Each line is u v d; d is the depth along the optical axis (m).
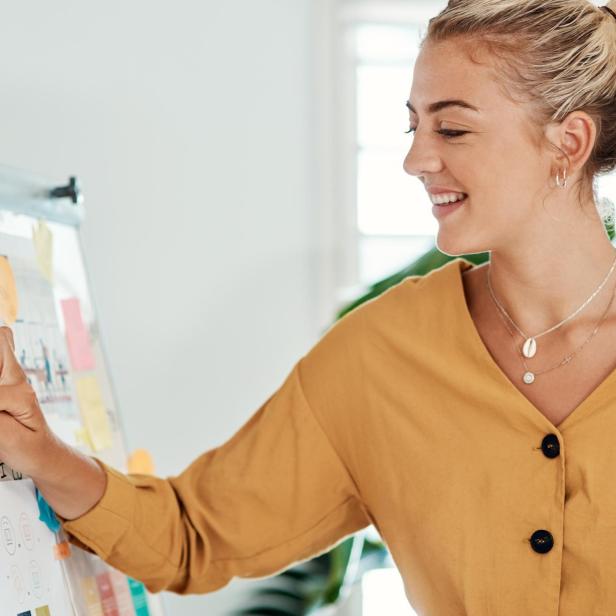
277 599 3.05
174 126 3.03
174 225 3.03
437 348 1.53
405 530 1.54
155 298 2.99
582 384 1.45
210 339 3.09
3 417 1.34
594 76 1.40
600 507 1.39
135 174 2.95
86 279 1.84
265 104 3.23
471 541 1.46
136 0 2.95
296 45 3.32
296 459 1.62
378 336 1.59
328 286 3.36
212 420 3.08
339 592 3.00
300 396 1.63
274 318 3.23
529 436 1.45
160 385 2.99
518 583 1.43
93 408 1.75
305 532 1.66
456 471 1.48
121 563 1.55
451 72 1.40
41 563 1.40
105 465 1.53
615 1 1.47
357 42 3.47
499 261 1.49
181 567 1.63
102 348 1.85
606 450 1.40
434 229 3.54
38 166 2.71
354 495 1.66
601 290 1.46
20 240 1.61
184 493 1.64
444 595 1.51
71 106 2.80
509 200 1.41
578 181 1.43
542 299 1.47
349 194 3.43
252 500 1.62
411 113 1.48
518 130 1.39
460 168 1.41
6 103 2.65
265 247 3.22
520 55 1.38
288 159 3.29
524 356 1.49
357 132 3.46
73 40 2.81
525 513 1.43
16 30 2.68
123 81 2.92
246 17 3.19
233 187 3.15
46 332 1.63
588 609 1.40
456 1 1.44
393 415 1.55
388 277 2.71
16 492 1.39
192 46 3.07
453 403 1.51
